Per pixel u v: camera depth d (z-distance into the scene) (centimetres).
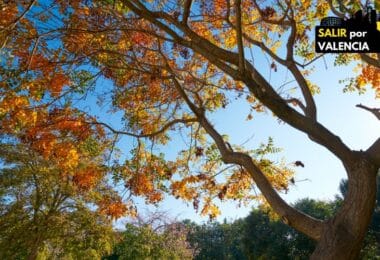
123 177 861
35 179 1830
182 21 651
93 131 824
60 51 795
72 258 2077
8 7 715
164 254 2903
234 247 5706
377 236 2734
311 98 671
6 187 1811
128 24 803
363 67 971
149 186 876
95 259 1914
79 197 1847
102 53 797
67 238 1875
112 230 1942
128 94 924
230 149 714
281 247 2991
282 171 919
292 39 744
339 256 495
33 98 746
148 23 895
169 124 759
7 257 1789
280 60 739
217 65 621
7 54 721
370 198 513
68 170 850
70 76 793
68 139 795
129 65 848
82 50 799
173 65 966
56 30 696
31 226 1820
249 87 584
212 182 911
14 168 1773
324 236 516
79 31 713
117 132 773
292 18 766
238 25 556
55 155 789
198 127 968
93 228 1883
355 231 504
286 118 575
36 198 1870
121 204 848
